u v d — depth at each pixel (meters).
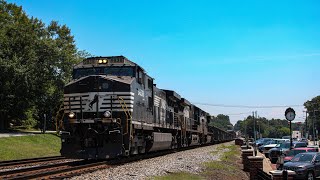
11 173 16.36
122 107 21.36
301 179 21.66
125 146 21.16
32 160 24.69
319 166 22.48
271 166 30.19
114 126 20.97
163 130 31.62
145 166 19.50
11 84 49.28
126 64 23.27
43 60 53.22
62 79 53.62
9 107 50.72
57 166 20.17
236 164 28.47
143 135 25.16
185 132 40.72
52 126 62.00
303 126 138.75
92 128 21.09
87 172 16.72
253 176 18.89
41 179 14.20
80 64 23.86
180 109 40.53
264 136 169.62
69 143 21.41
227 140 100.62
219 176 19.78
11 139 36.66
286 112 23.94
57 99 54.09
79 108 21.70
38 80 52.00
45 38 56.03
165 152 31.94
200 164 23.30
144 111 24.95
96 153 20.86
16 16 59.41
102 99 21.53
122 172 16.67
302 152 25.55
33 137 41.12
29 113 57.59
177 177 16.86
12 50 51.72
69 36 63.06
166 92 34.16
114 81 21.66
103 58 23.62
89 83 21.78
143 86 25.00
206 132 58.28
